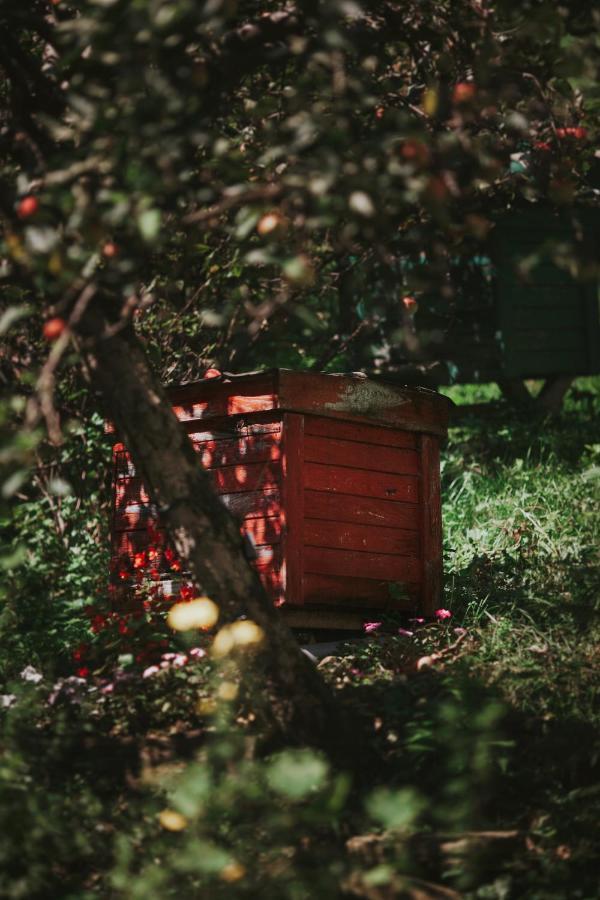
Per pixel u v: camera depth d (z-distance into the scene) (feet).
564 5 11.56
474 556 19.89
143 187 8.81
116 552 18.25
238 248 17.49
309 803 11.07
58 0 11.20
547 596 17.35
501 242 34.32
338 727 11.99
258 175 11.64
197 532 11.53
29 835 10.58
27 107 11.85
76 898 10.35
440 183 8.98
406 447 18.60
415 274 13.55
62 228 10.09
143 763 12.45
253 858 10.43
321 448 17.30
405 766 12.08
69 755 12.66
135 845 11.05
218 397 17.33
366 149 9.24
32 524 20.56
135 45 9.27
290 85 14.53
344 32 11.49
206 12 8.69
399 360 33.42
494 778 12.00
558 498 23.16
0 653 16.29
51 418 9.70
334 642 17.57
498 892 10.44
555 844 11.12
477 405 35.40
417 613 18.39
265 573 16.79
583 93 12.83
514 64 12.01
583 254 10.72
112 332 9.95
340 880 10.21
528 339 35.27
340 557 17.37
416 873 10.70
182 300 21.08
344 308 28.17
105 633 15.75
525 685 13.53
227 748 11.19
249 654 11.80
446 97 11.76
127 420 11.43
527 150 14.65
